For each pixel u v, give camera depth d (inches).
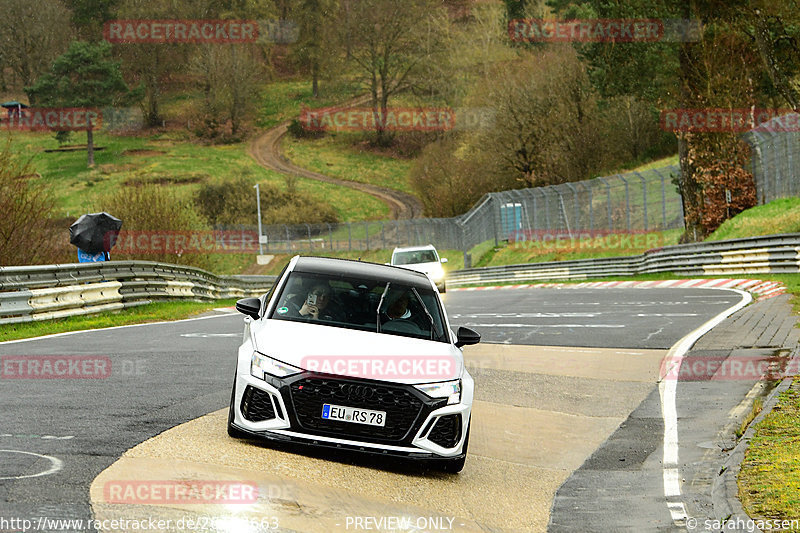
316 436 773.3
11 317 1971.0
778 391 1139.9
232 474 701.9
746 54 4111.7
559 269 4982.8
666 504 743.7
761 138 4136.3
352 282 935.0
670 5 4089.6
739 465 797.2
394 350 818.8
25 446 737.6
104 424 856.3
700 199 4279.0
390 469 812.6
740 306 2292.1
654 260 4146.2
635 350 1642.5
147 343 1674.5
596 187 5831.7
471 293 3991.1
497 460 921.5
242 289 4151.1
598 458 938.7
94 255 2657.5
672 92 4389.8
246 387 795.4
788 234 3093.0
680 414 1122.0
